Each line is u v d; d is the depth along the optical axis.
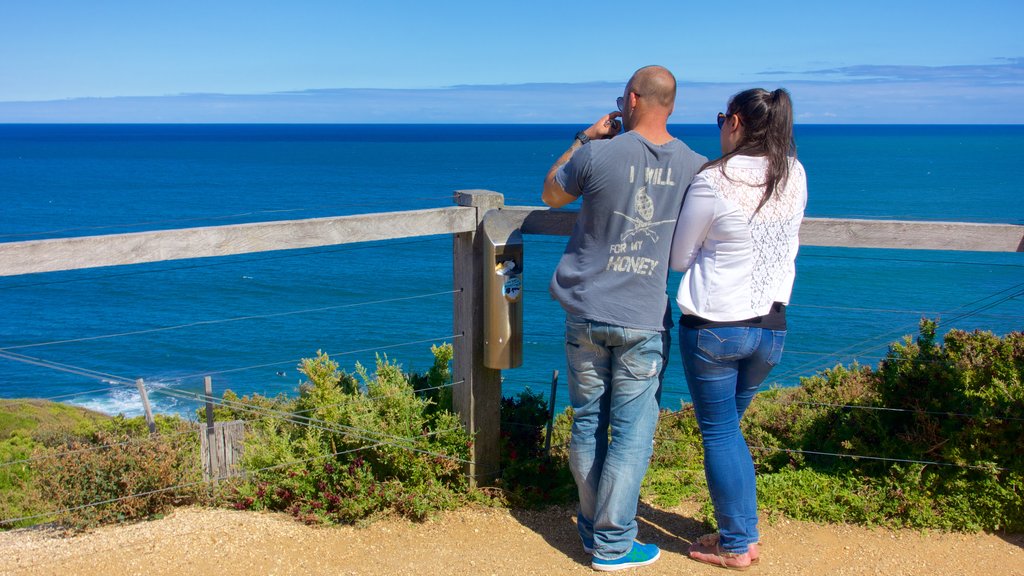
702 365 3.03
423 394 4.36
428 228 3.71
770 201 2.88
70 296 45.00
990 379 3.68
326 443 4.04
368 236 3.56
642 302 3.05
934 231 3.52
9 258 2.85
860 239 3.61
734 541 3.20
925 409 3.89
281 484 3.92
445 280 49.56
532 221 3.83
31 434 14.02
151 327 37.47
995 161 191.75
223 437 4.93
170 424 7.77
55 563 3.26
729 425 3.14
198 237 3.24
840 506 3.69
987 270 44.56
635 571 3.22
